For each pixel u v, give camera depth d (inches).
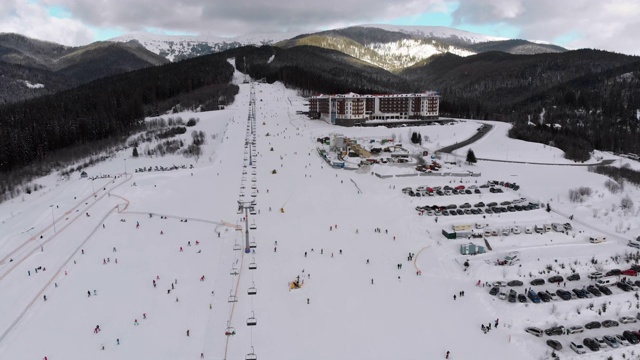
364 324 3321.9
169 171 7204.7
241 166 7322.8
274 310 3481.8
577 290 3668.8
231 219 5251.0
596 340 3093.0
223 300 3612.2
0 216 5836.6
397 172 6791.3
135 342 3117.6
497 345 3100.4
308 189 6200.8
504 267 4060.0
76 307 3523.6
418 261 4296.3
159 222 5206.7
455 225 4845.0
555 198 5856.3
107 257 4350.4
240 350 3036.4
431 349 3058.6
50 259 4293.8
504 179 6619.1
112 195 6023.6
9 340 3142.2
